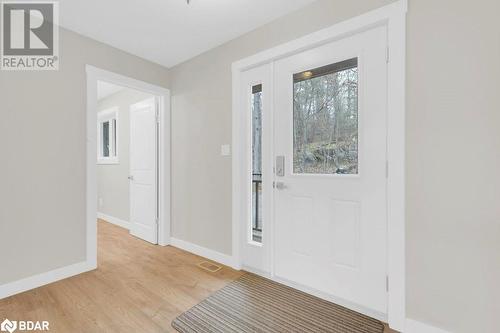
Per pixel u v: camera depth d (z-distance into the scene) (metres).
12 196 1.97
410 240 1.53
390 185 1.60
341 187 1.85
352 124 1.83
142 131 3.47
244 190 2.44
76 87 2.35
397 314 1.57
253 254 2.37
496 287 1.30
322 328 1.59
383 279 1.67
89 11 2.06
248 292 2.03
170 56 2.89
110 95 4.46
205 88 2.77
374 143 1.71
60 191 2.23
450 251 1.41
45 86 2.15
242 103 2.45
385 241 1.66
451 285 1.41
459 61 1.38
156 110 3.23
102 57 2.55
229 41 2.53
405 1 1.54
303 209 2.05
